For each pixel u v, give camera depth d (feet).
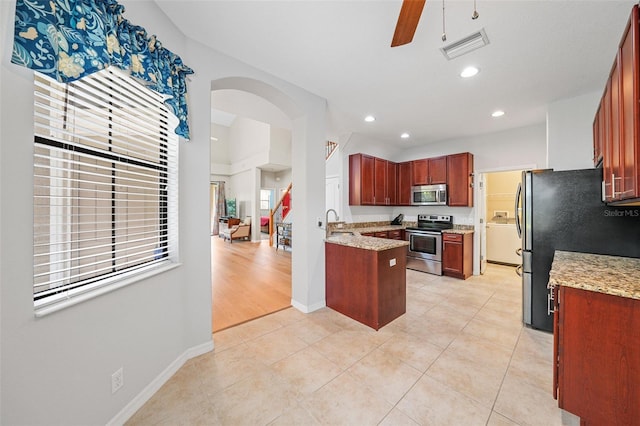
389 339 7.36
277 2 4.96
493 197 18.30
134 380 4.73
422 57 6.75
